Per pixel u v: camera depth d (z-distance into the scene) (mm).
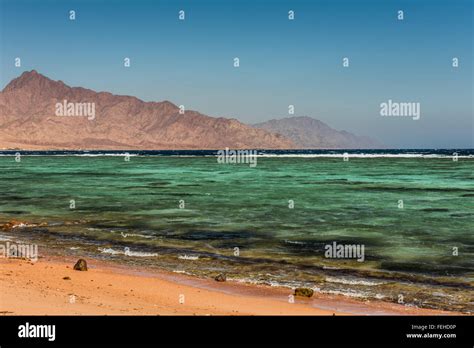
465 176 82125
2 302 13633
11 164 143000
